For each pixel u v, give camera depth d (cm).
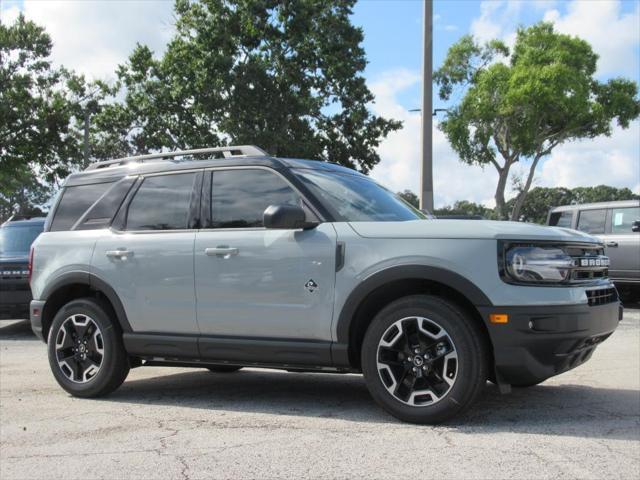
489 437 403
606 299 462
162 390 586
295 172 503
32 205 7694
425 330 429
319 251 462
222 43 3241
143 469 360
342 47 3369
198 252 508
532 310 410
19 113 3525
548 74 3447
